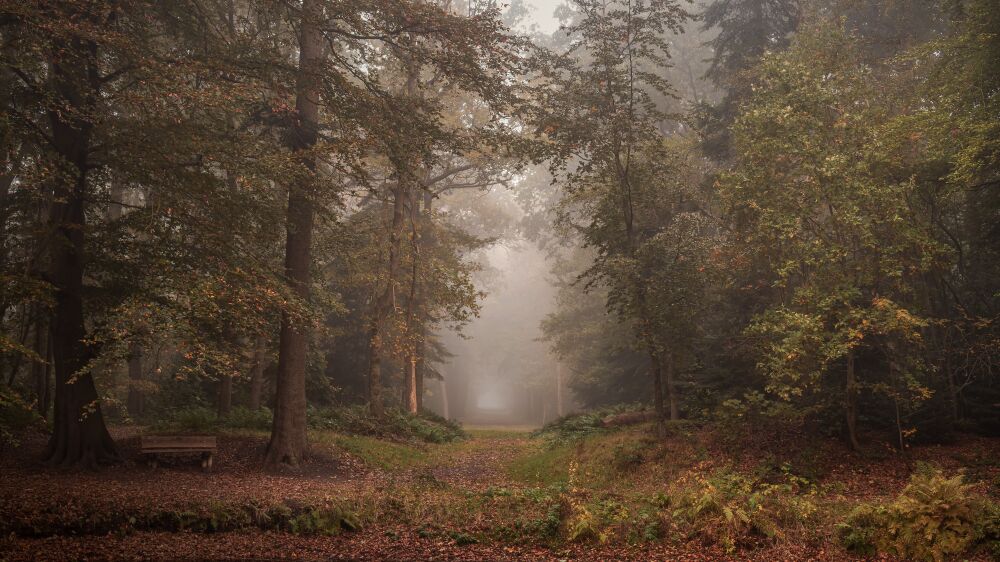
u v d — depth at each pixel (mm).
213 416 20344
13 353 15195
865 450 14828
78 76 13023
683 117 19109
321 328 17234
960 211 19344
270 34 17891
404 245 25719
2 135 11906
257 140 14570
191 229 13773
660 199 20156
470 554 9250
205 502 10594
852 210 13828
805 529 9273
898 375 15203
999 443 15062
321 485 13992
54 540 9117
